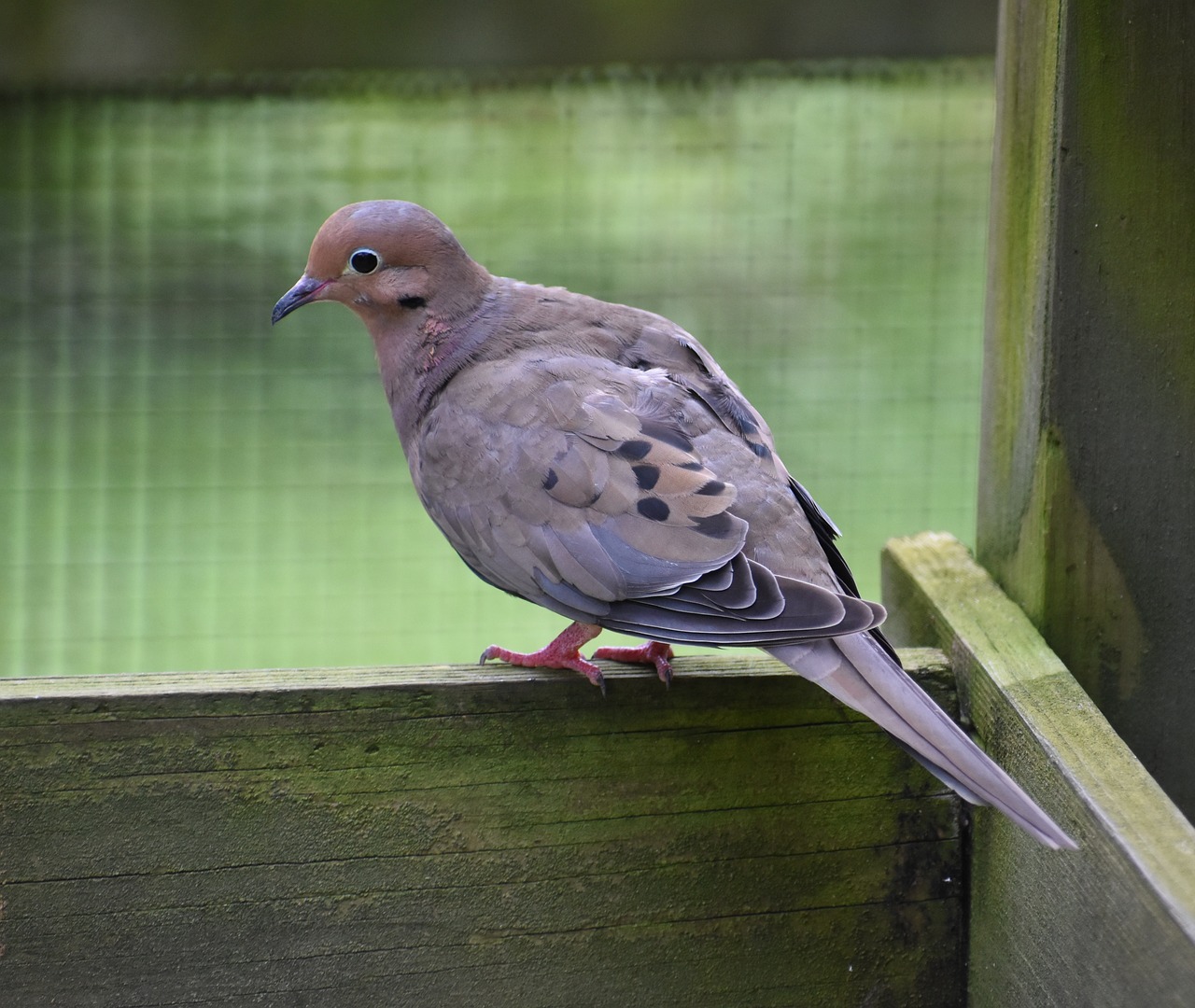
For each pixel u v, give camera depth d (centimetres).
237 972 542
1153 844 466
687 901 558
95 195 1402
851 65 1069
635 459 595
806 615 530
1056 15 556
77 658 1304
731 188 1433
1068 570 588
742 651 583
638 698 549
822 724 557
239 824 535
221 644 1308
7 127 1310
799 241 1443
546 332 669
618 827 554
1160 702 592
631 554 580
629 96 1271
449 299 682
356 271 683
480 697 541
